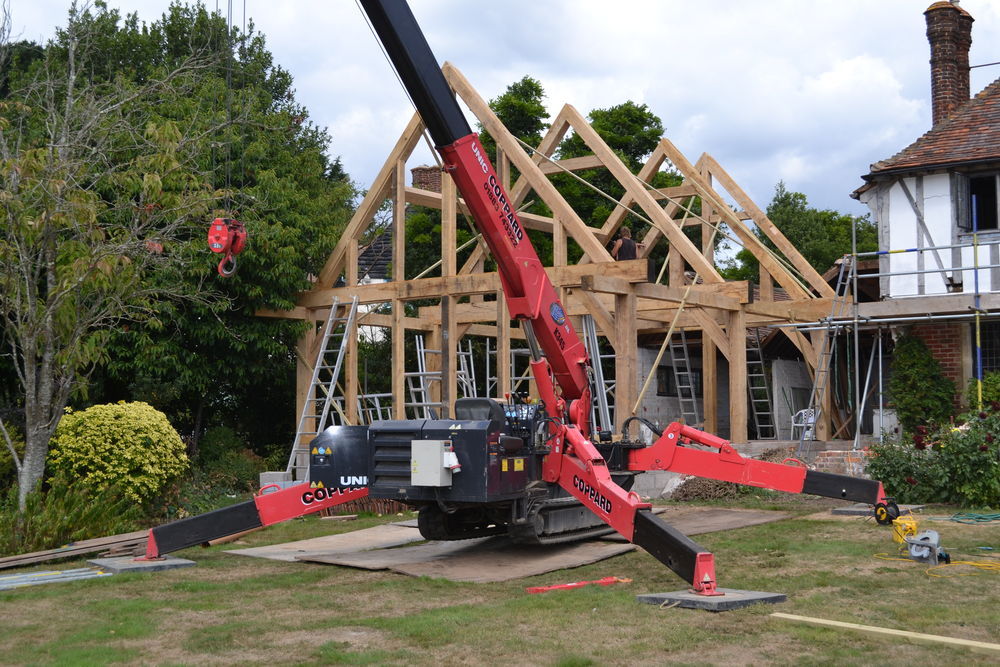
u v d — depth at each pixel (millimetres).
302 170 19516
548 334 10805
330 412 18875
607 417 14453
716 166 19672
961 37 19906
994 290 16547
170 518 12961
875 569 8719
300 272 17109
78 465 12266
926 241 17203
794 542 10367
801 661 5684
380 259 29844
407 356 22797
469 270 19125
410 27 9180
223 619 7133
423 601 7730
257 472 17938
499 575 8875
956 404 16688
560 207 14695
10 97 15336
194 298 14516
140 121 15211
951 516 11922
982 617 6758
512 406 10258
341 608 7488
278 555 10477
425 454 9367
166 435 13039
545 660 5816
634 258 16078
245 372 17641
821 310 17656
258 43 26391
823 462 15414
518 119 26719
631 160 27734
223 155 17234
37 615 7355
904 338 17000
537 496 9969
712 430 19500
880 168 17438
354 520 13633
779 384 21750
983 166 16750
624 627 6602
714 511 13469
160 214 12883
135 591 8344
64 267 12023
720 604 7102
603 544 10891
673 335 22391
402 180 16141
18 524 10492
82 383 12477
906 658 5719
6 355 13773
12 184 11820
